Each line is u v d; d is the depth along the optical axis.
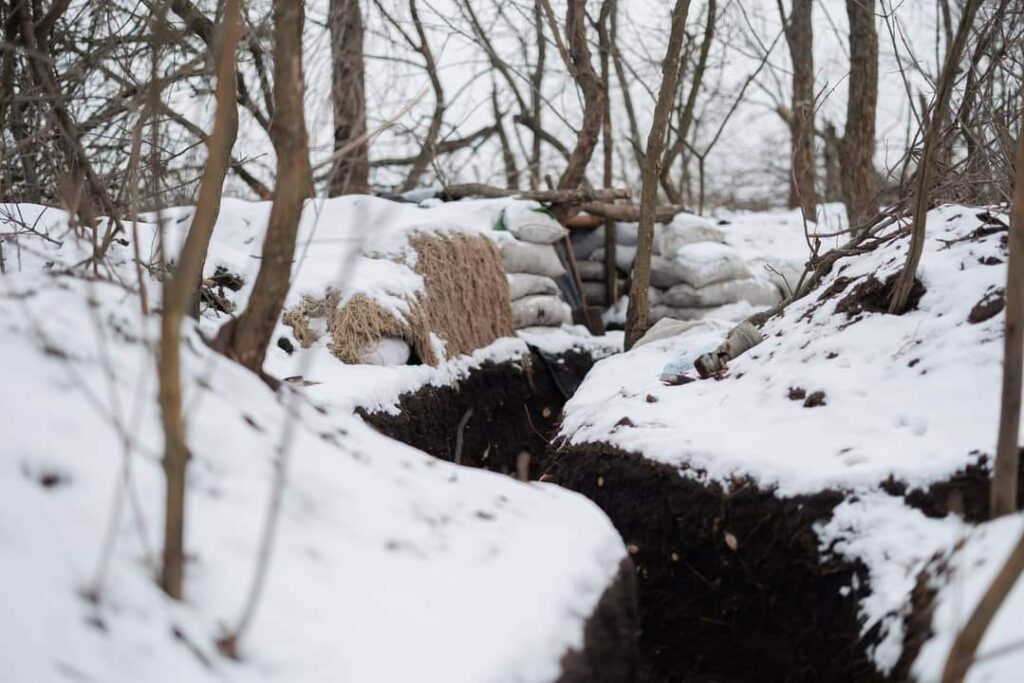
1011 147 4.94
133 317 2.53
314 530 2.25
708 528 3.97
